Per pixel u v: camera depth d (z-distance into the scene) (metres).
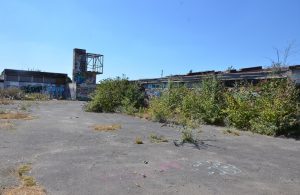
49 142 10.76
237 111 16.27
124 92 24.31
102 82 24.89
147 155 9.46
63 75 55.19
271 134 14.50
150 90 26.45
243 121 16.00
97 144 10.75
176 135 12.92
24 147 9.88
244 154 10.21
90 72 53.56
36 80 53.44
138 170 7.99
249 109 16.02
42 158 8.71
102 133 12.89
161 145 10.91
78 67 52.91
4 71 51.31
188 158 9.32
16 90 42.28
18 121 15.62
